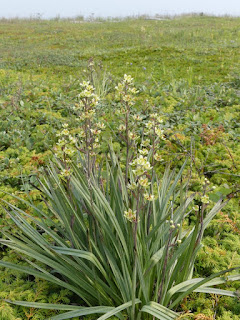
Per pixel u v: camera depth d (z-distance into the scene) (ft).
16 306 7.67
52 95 25.46
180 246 7.11
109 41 62.13
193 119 19.24
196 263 8.93
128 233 7.02
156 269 7.17
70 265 7.43
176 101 23.09
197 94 24.50
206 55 44.78
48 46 60.39
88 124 7.48
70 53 51.52
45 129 18.58
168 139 16.55
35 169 13.84
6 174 13.73
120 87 7.51
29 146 16.67
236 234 10.31
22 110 21.16
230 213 11.19
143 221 7.43
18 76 33.83
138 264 6.23
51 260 7.07
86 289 7.18
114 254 7.50
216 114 20.68
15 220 7.64
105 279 7.61
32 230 7.68
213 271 8.51
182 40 57.77
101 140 15.35
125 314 7.28
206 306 7.69
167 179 8.90
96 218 7.46
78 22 102.27
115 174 7.88
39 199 12.25
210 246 9.73
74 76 36.63
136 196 5.71
